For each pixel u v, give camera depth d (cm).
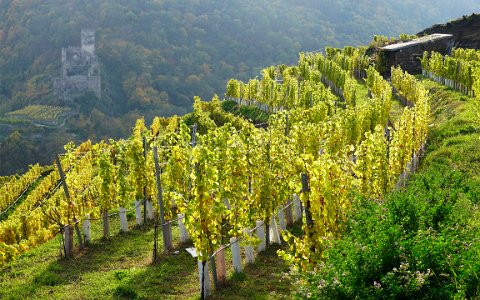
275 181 1565
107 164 1919
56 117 10081
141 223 2064
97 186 2234
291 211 1759
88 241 1850
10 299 1371
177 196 1300
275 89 4178
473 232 1059
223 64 13175
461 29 6462
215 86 12444
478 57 4784
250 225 1470
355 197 1291
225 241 1658
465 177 1747
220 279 1308
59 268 1582
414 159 2284
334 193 1188
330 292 817
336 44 15038
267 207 1542
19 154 8469
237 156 1547
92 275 1514
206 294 1254
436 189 1503
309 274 912
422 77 5056
